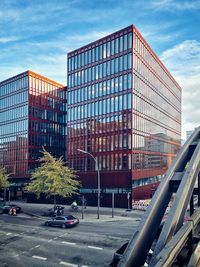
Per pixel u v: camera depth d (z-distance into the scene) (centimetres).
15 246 1995
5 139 7356
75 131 5578
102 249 1861
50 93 7400
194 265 618
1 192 6700
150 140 5716
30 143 6681
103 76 5203
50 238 2222
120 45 4978
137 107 4956
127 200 4494
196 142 1026
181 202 752
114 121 4922
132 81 4756
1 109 7569
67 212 3916
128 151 4653
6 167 7206
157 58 6419
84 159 5272
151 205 773
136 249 676
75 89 5691
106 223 2948
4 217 3519
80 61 5650
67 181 3819
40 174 3750
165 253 588
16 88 7106
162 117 6806
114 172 4741
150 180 5588
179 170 915
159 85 6581
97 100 5253
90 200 4888
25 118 6756
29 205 5062
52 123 7400
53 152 7344
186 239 709
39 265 1570
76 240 2128
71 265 1559
